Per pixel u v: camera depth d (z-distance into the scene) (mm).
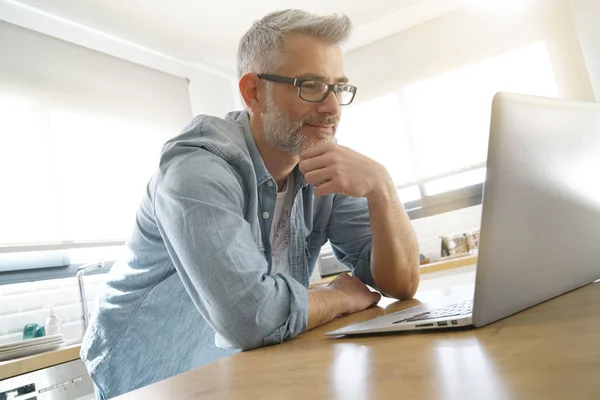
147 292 1155
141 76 3564
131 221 3213
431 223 3697
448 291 1137
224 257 793
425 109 3723
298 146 1175
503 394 298
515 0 3465
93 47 3338
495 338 463
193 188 863
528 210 544
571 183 613
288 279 856
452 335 515
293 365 524
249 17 3494
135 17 3289
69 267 2863
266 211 1146
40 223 2709
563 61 3307
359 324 743
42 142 2834
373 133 3889
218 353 1130
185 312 1142
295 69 1140
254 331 759
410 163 3762
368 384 382
